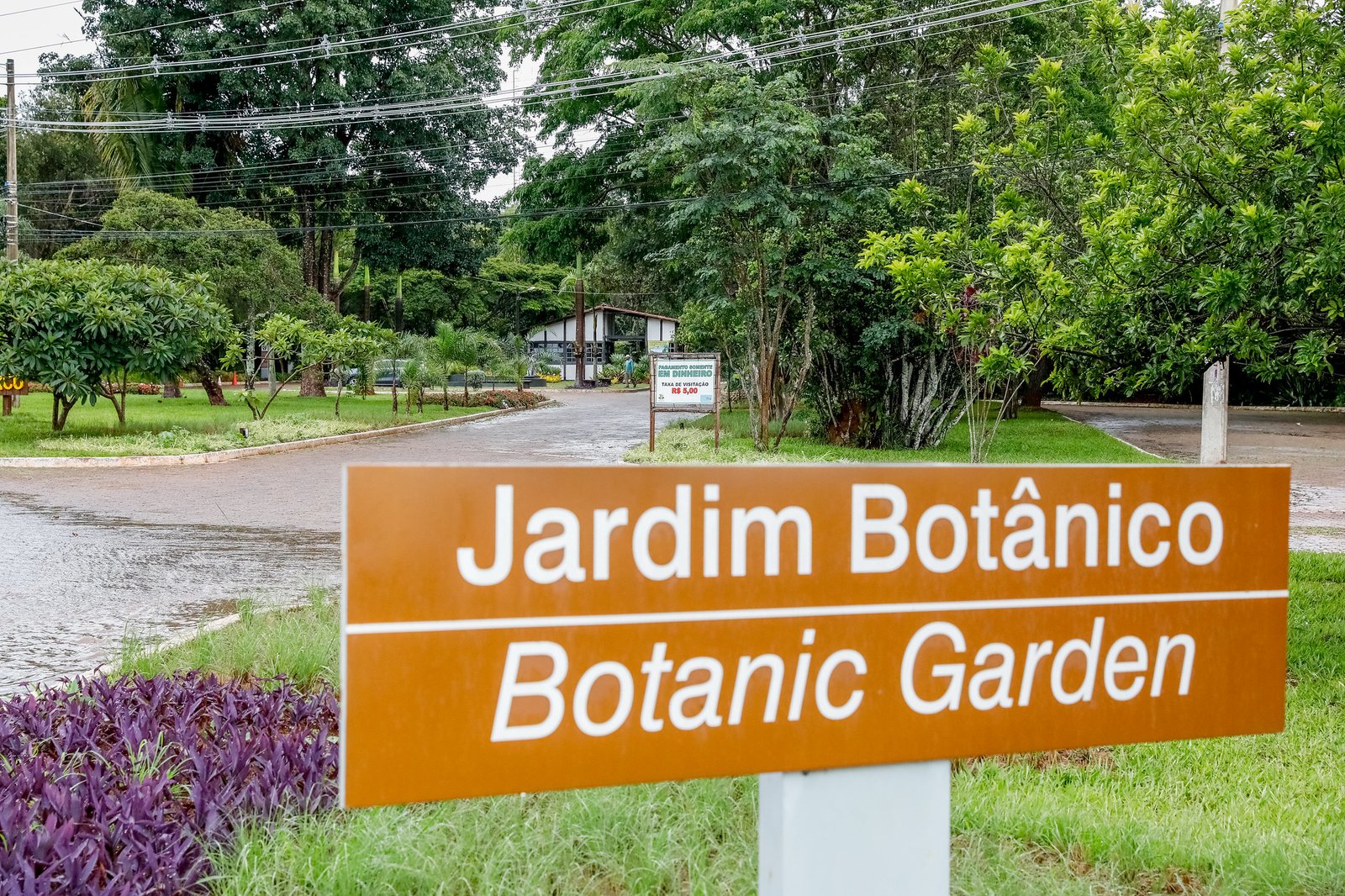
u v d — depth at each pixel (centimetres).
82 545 1021
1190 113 624
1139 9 744
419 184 3956
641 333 6538
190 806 360
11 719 435
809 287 1897
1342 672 623
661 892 310
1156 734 200
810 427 2158
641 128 2738
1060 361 678
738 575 175
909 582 185
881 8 2044
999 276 664
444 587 160
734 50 2467
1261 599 206
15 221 2822
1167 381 669
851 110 1983
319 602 716
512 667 163
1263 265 592
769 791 187
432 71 3728
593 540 167
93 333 1942
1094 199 691
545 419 2978
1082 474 194
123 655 577
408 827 322
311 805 349
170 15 3606
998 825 366
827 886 183
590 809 344
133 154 3506
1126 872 343
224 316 2220
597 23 2733
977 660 189
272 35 3644
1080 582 195
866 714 182
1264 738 515
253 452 1872
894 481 184
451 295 6397
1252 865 337
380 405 3394
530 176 3112
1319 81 614
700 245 1953
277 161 3828
